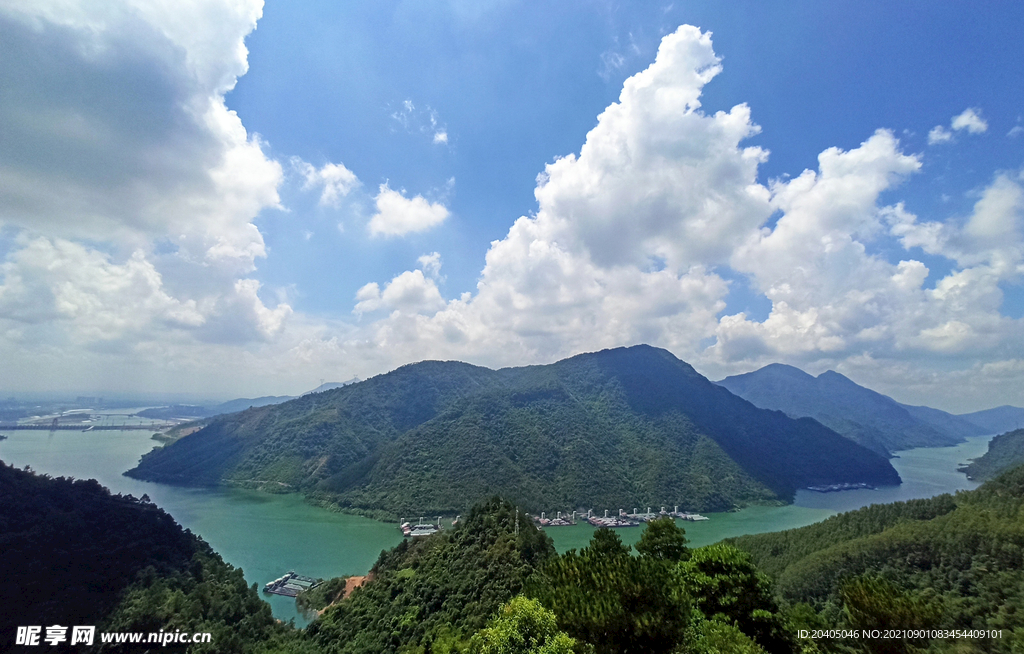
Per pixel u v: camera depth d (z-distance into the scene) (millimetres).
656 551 56594
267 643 72438
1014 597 64875
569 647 26438
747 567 47438
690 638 34719
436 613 62531
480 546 76000
